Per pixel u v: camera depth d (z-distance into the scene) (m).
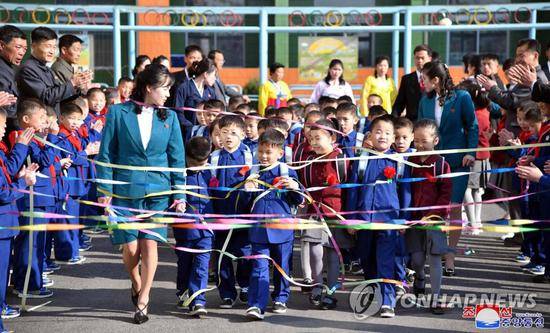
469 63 9.16
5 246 4.88
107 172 5.08
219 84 9.10
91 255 7.43
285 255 5.36
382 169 5.39
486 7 11.33
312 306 5.58
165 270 6.81
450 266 6.45
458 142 6.52
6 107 6.02
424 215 5.50
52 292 5.99
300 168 5.68
